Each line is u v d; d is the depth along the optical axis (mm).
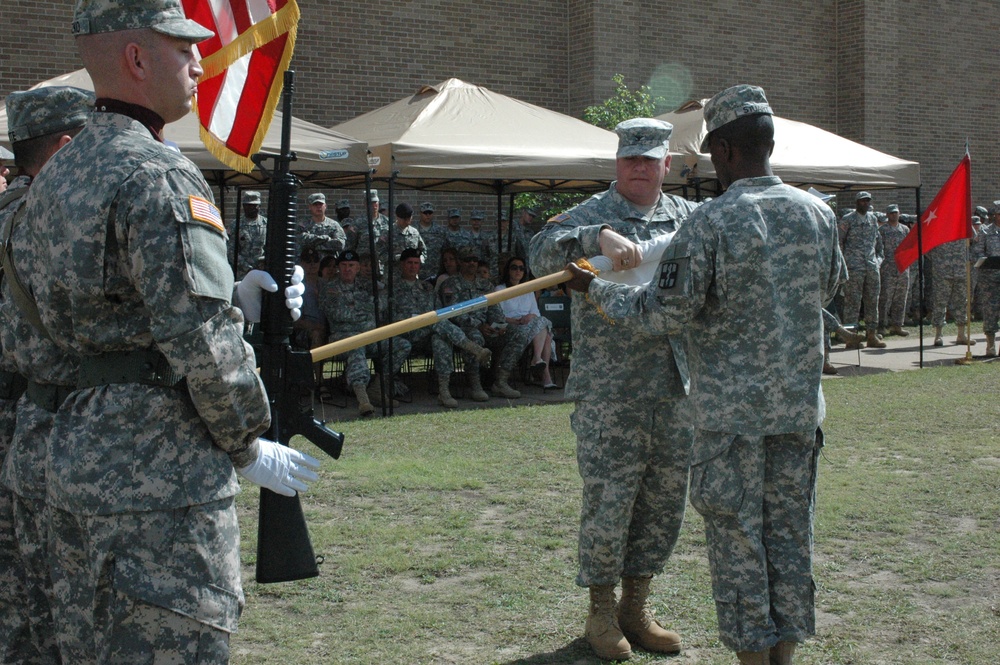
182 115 2352
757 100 3018
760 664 2973
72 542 2260
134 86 2242
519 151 9281
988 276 12070
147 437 2166
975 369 10945
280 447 2479
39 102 2877
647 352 3473
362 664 3537
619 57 15992
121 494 2129
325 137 8461
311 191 14008
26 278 2301
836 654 3594
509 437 7410
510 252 13852
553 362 10945
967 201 11414
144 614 2125
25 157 2914
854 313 13305
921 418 8062
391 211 8898
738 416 2916
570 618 3941
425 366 11664
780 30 18188
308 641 3725
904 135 19641
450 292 9508
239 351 2189
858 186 12852
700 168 9938
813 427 2965
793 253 2955
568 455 6773
